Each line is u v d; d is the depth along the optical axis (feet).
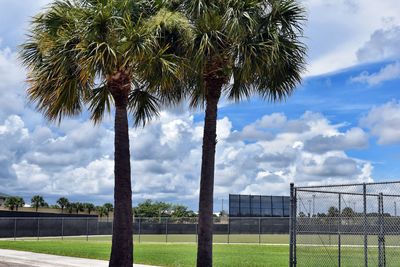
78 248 106.42
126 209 49.98
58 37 48.16
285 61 49.75
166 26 47.44
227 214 256.52
